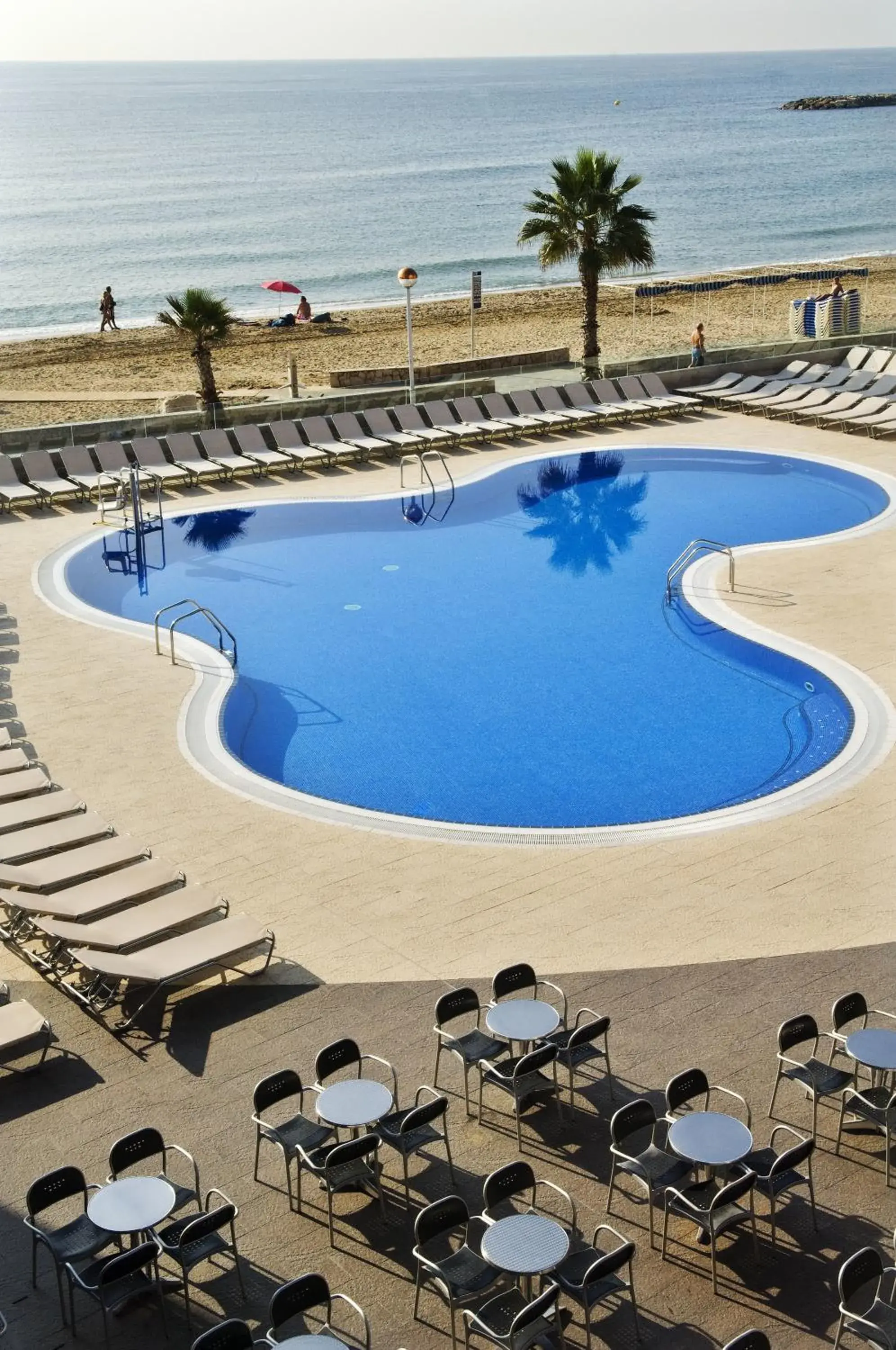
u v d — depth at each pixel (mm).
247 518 26141
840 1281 7363
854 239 85562
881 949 11766
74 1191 8148
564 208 34156
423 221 94250
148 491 27328
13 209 103188
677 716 17703
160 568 23516
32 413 36031
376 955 11930
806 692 18172
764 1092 9820
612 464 29438
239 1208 8750
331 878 13445
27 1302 8031
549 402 32375
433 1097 9891
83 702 17844
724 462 29250
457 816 15367
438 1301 7980
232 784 15594
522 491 27734
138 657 19391
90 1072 10234
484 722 17688
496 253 79938
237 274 74250
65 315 63156
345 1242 8461
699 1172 8836
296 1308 7301
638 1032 10570
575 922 12461
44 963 11766
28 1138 9461
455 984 11398
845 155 139875
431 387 31156
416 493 27328
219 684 18484
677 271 74375
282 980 11508
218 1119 9648
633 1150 9227
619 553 24016
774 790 15727
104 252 82500
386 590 22484
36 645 19812
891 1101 9094
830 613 20328
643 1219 8609
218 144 168375
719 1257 8281
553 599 21922
